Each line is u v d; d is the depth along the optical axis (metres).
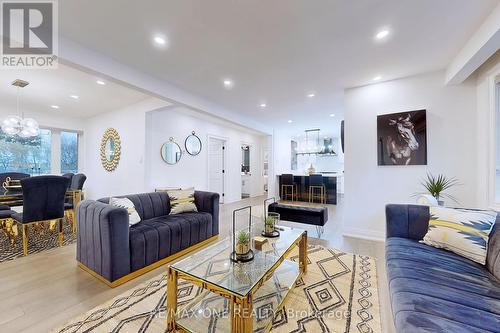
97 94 3.86
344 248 2.94
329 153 9.19
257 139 8.27
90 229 2.18
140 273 2.22
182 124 5.17
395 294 1.26
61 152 5.72
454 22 1.94
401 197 3.18
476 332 0.94
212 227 3.22
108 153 5.09
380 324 1.53
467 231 1.69
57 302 1.77
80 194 4.11
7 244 3.04
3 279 2.11
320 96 3.91
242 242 1.72
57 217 2.99
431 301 1.14
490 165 2.54
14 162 5.07
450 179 2.89
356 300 1.80
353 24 1.97
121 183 4.76
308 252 2.78
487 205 2.55
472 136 2.79
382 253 2.77
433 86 2.97
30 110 4.86
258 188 8.30
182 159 5.14
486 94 2.58
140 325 1.52
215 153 6.55
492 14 1.81
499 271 1.37
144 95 3.92
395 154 3.18
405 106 3.13
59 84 3.37
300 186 6.96
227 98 4.04
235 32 2.08
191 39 2.19
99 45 2.29
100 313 1.64
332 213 5.23
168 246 2.52
